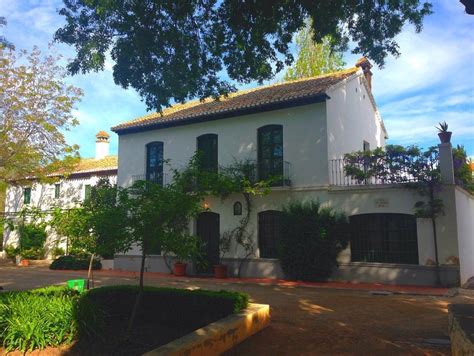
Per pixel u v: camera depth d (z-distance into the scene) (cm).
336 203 1478
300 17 923
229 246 1678
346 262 1441
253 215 1639
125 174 2030
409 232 1362
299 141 1570
